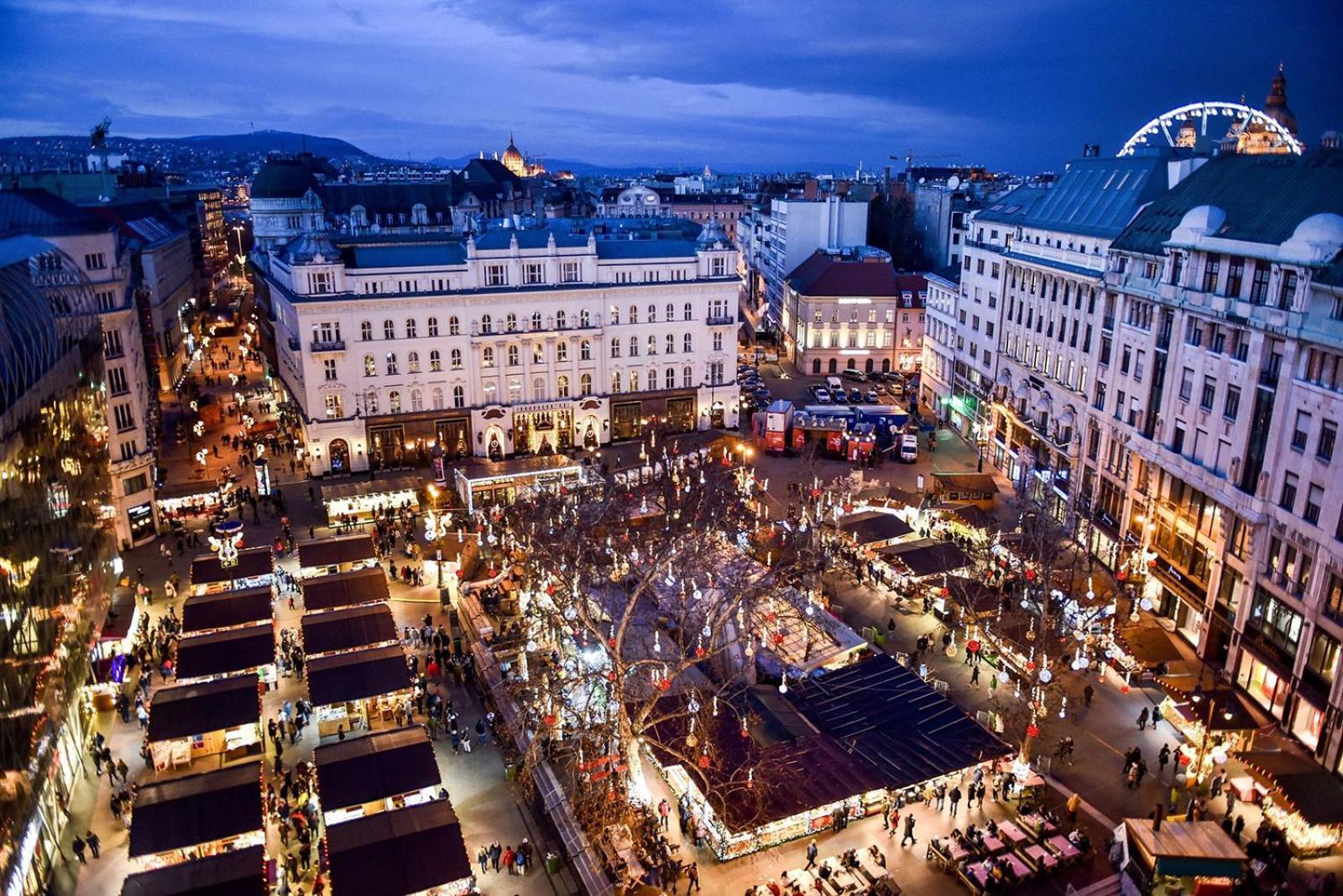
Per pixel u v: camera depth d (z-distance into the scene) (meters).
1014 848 42.47
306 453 97.81
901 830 45.12
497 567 71.00
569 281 100.38
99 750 49.91
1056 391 80.94
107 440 69.88
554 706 48.78
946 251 164.75
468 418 98.94
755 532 73.56
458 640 61.72
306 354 91.06
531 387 100.75
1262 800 44.97
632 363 105.31
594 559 61.94
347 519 83.50
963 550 68.56
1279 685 50.59
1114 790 47.47
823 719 49.56
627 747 45.19
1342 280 46.41
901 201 180.88
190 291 166.00
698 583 57.91
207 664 55.06
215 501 85.19
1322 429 47.50
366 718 53.88
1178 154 77.56
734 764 45.28
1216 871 38.19
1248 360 53.41
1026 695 53.03
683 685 52.69
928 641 62.38
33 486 45.47
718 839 43.28
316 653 56.72
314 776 47.94
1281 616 50.59
